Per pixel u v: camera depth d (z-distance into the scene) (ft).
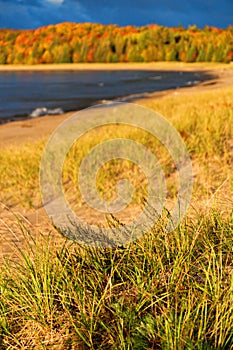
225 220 10.56
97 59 384.27
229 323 6.99
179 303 7.77
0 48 403.95
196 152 21.80
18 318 8.36
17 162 26.94
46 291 8.14
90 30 406.21
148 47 371.97
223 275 8.26
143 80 193.36
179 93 97.66
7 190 21.24
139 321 7.63
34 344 7.79
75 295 8.12
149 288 8.14
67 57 388.57
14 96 117.60
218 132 24.59
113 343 7.20
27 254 10.23
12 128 57.67
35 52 393.91
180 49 361.51
